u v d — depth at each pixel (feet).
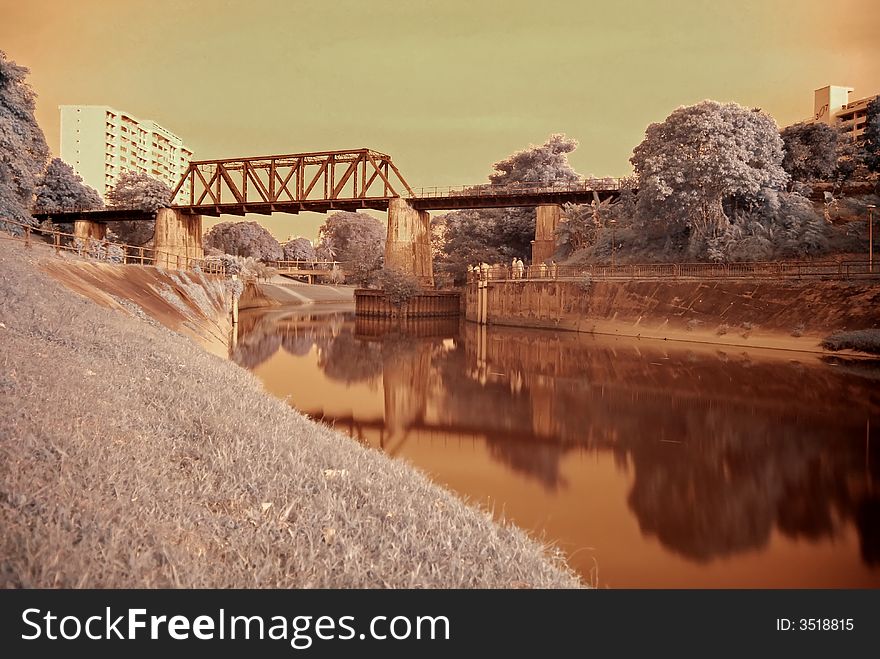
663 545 42.19
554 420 84.58
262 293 368.89
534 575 27.61
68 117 518.78
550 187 306.14
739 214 202.08
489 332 221.05
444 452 67.36
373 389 108.06
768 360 140.15
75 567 19.63
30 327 48.60
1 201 143.84
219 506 27.99
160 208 331.36
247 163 327.26
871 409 90.68
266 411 50.39
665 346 169.89
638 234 231.91
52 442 27.07
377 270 298.15
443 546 28.12
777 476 59.26
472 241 341.41
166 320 103.14
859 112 328.70
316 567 23.82
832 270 170.71
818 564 39.63
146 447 31.86
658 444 71.77
